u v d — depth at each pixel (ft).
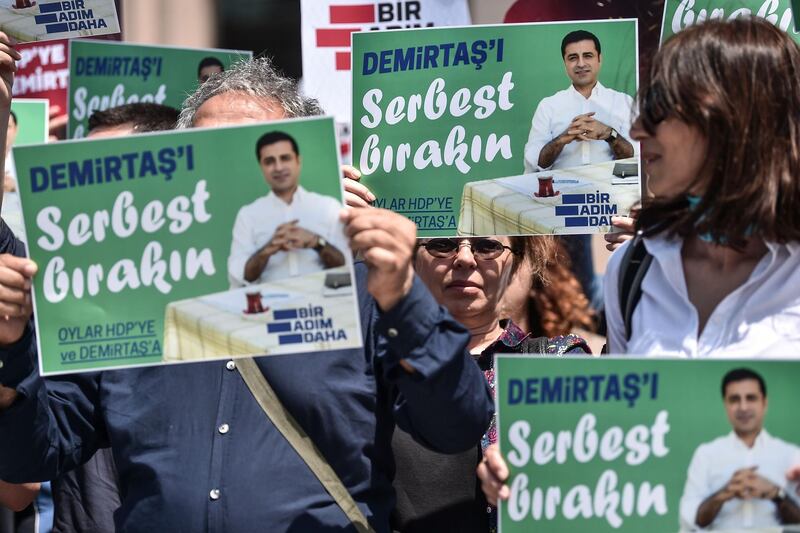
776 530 9.70
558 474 10.02
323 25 18.61
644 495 9.89
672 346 10.65
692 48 10.43
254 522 11.52
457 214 13.78
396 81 13.93
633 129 10.77
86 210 10.85
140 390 12.23
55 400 12.35
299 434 11.80
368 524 11.68
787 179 10.23
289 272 10.64
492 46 13.75
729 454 9.77
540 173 13.61
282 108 13.14
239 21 27.50
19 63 23.02
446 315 10.98
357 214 10.50
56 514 15.49
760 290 10.36
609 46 13.53
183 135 10.72
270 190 10.64
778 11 13.75
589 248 21.44
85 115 19.94
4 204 17.54
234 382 11.97
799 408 9.70
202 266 10.75
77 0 14.34
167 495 11.75
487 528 13.15
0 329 11.06
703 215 10.41
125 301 10.85
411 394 11.03
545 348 14.32
